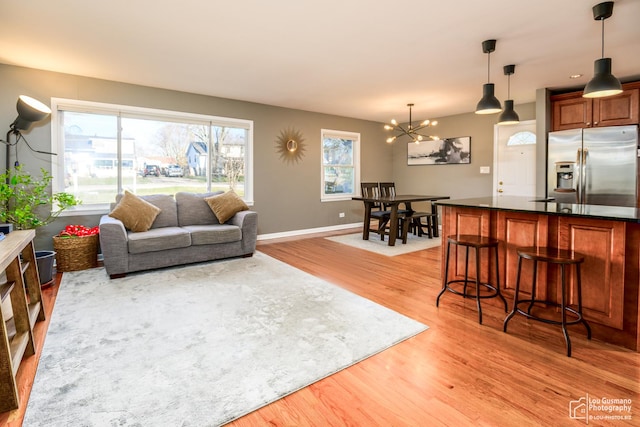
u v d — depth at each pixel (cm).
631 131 405
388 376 183
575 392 169
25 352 201
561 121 475
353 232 650
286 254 467
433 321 252
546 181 476
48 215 401
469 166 649
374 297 302
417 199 536
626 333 213
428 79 430
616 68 383
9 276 197
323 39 308
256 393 169
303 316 260
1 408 154
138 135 460
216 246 419
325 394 169
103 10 255
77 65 375
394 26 282
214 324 246
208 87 464
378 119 715
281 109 588
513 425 147
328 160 672
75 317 257
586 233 229
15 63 369
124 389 171
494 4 247
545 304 253
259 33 295
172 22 274
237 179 549
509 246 274
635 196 406
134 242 357
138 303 285
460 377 182
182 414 153
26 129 365
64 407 157
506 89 477
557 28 286
